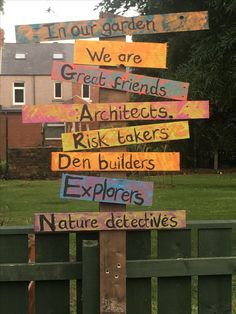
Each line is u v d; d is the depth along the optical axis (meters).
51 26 3.16
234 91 7.64
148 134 3.16
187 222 3.25
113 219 3.09
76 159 3.12
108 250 3.08
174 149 21.33
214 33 6.73
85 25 3.17
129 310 3.21
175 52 8.34
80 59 3.17
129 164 3.13
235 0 5.82
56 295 3.21
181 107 3.16
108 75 3.17
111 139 3.15
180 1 6.82
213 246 3.28
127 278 3.18
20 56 36.78
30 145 31.38
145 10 7.13
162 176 15.80
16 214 8.78
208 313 3.28
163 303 3.24
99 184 3.12
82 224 3.10
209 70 7.04
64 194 3.12
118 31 3.19
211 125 21.03
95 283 3.10
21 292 3.19
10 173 19.22
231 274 3.24
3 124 31.45
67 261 3.25
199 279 3.26
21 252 3.21
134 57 3.17
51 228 3.09
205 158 23.12
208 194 11.55
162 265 3.19
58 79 3.17
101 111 3.14
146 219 3.12
